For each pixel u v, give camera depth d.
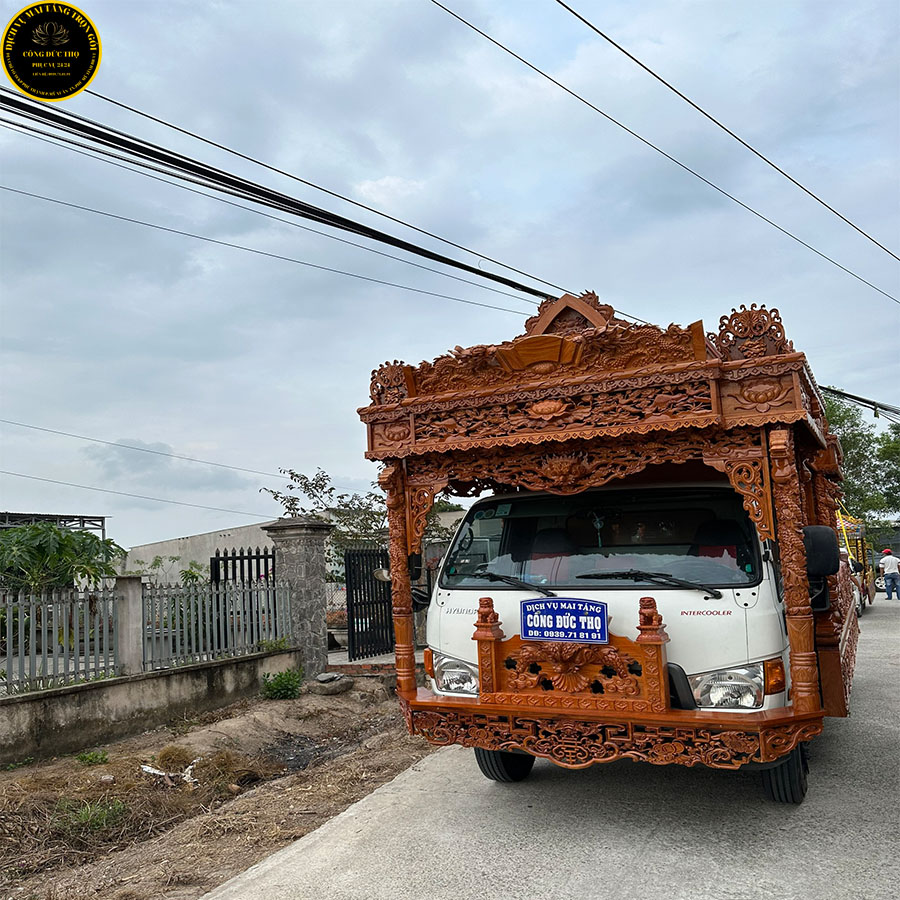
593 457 4.74
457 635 5.05
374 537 14.91
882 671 9.88
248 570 11.27
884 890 3.76
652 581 4.62
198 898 4.15
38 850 5.21
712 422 4.34
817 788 5.33
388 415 5.24
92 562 10.48
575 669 4.56
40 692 7.26
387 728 8.80
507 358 4.88
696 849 4.33
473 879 4.10
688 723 4.14
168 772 6.90
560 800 5.29
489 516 5.54
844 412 27.73
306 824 5.38
